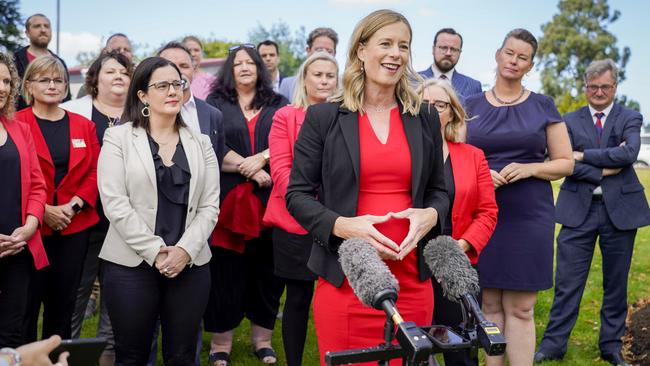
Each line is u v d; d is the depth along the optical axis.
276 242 4.26
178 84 3.71
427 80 3.86
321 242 2.69
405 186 2.77
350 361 2.11
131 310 3.44
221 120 4.72
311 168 2.79
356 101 2.77
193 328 3.61
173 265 3.45
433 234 2.78
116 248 3.51
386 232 2.72
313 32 6.89
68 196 4.31
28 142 3.96
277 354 5.16
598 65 5.16
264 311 5.07
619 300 5.17
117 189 3.53
